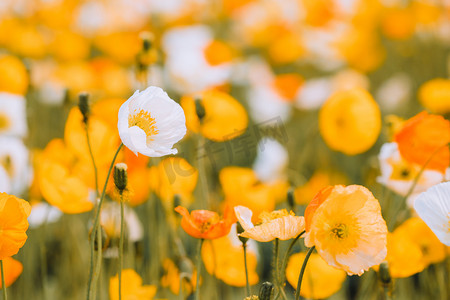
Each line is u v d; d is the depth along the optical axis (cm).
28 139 144
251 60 285
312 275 107
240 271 109
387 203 116
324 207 85
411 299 130
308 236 85
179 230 126
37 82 213
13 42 261
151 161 115
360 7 291
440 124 103
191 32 251
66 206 101
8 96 154
